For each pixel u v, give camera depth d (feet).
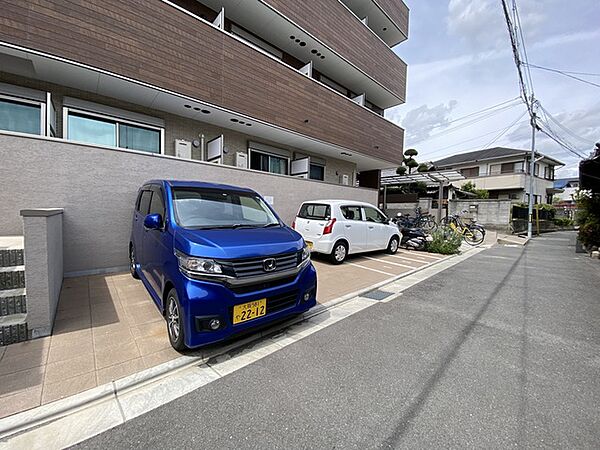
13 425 5.37
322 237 20.36
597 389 7.01
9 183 12.19
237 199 12.16
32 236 8.16
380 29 39.29
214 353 8.29
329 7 28.17
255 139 26.84
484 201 53.78
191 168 17.72
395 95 39.22
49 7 13.34
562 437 5.46
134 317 10.18
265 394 6.63
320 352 8.65
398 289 15.67
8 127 15.33
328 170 35.81
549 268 21.98
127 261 15.65
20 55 13.24
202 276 7.77
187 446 5.11
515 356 8.59
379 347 9.03
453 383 7.19
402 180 48.14
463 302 13.60
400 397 6.62
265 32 25.77
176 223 9.55
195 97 18.54
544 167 78.18
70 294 11.99
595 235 28.81
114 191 15.01
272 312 8.94
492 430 5.63
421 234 29.48
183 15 17.83
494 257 27.07
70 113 17.04
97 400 6.25
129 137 19.38
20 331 8.22
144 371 7.21
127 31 15.64
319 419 5.87
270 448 5.11
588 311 12.55
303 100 26.04
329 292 14.53
